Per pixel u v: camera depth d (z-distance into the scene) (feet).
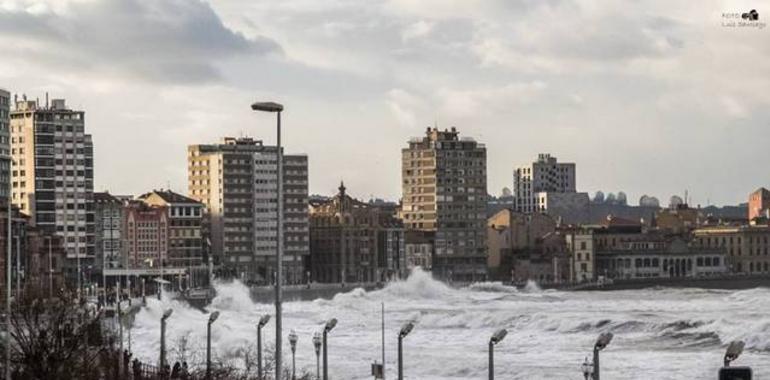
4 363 625.82
